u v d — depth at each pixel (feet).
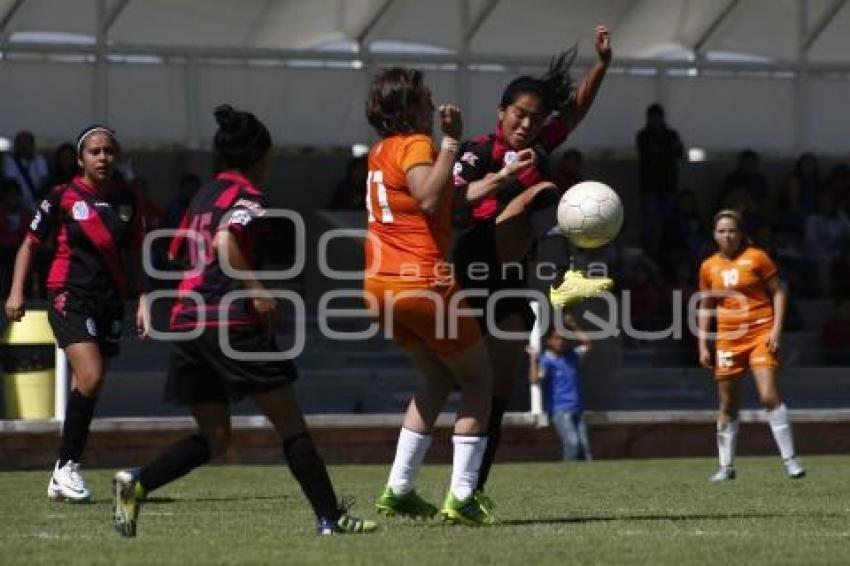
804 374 237.04
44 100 270.67
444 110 96.32
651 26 285.23
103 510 122.11
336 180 284.00
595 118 293.43
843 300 256.52
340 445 212.02
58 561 86.17
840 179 288.92
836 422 231.50
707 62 296.30
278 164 281.74
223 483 157.48
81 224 130.00
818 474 176.35
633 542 95.55
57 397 197.47
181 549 91.20
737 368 169.89
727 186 284.00
